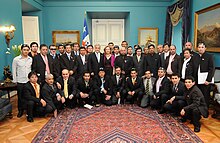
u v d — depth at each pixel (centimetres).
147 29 717
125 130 300
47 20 706
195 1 509
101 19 827
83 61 456
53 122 334
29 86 346
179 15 581
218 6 401
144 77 438
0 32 430
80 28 712
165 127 311
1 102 327
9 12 466
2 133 292
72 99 409
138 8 709
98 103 437
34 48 391
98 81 437
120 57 469
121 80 445
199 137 278
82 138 275
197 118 299
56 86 391
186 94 329
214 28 417
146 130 300
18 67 363
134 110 395
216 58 420
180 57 392
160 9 711
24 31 670
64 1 698
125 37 817
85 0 699
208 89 355
